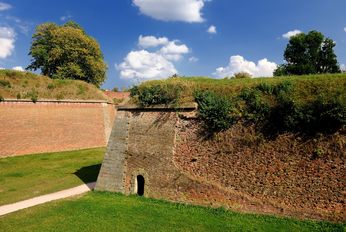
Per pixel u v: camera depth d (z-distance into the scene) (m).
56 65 50.69
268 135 15.48
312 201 14.07
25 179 22.70
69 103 35.78
